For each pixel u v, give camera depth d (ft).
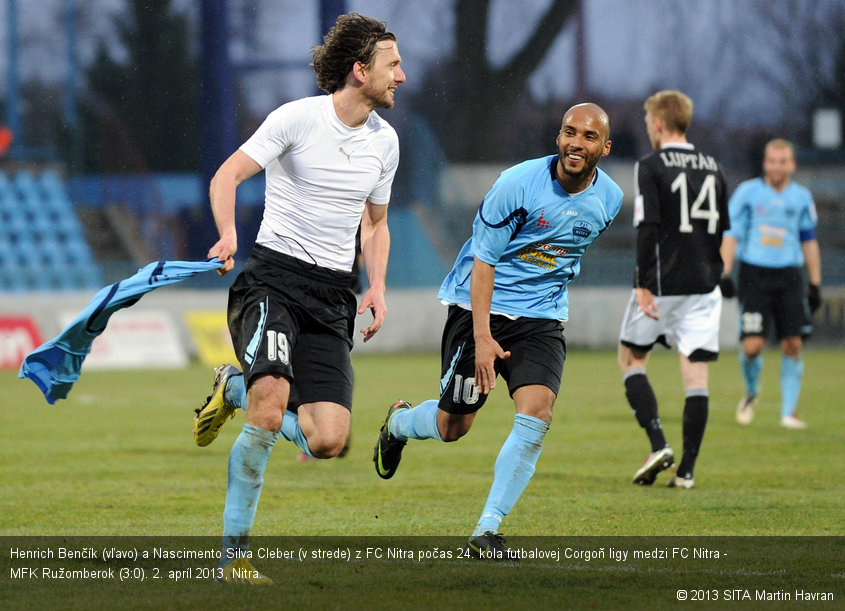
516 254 56.85
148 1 317.83
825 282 282.56
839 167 344.28
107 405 138.21
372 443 102.22
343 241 54.34
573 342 251.80
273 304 52.01
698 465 88.74
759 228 116.06
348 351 55.42
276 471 84.48
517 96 341.21
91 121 319.27
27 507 67.87
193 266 49.98
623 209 336.90
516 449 54.54
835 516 65.26
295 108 52.44
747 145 371.15
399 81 53.31
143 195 300.40
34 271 262.47
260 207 279.08
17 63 323.16
